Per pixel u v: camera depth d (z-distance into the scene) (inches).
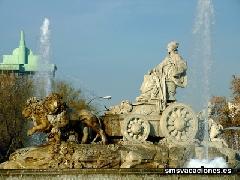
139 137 1644.9
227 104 3641.7
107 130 1658.5
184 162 1605.6
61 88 3577.8
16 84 3481.8
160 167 1571.1
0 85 3417.8
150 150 1590.8
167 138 1652.3
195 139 1660.9
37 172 1469.0
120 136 1662.2
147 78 1701.5
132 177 1461.6
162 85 1688.0
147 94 1690.5
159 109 1670.8
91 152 1561.3
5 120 3282.5
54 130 1600.6
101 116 1675.7
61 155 1556.3
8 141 3275.1
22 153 1578.5
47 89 3592.5
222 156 1638.8
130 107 1683.1
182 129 1657.2
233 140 3373.5
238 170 1471.5
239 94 3737.7
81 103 2982.3
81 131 1646.2
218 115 3612.2
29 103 1641.2
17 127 3292.3
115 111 1688.0
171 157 1600.6
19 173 1465.3
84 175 1465.3
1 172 1461.6
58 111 1616.6
